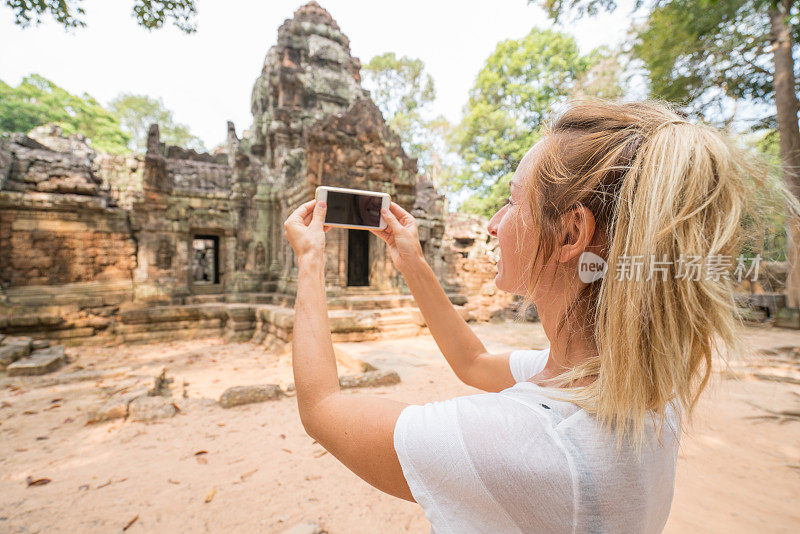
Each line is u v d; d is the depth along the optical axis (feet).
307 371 2.27
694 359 1.73
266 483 9.75
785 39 28.96
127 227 40.93
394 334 30.91
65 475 10.12
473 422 1.76
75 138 47.88
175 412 14.57
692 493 8.91
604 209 1.94
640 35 27.32
